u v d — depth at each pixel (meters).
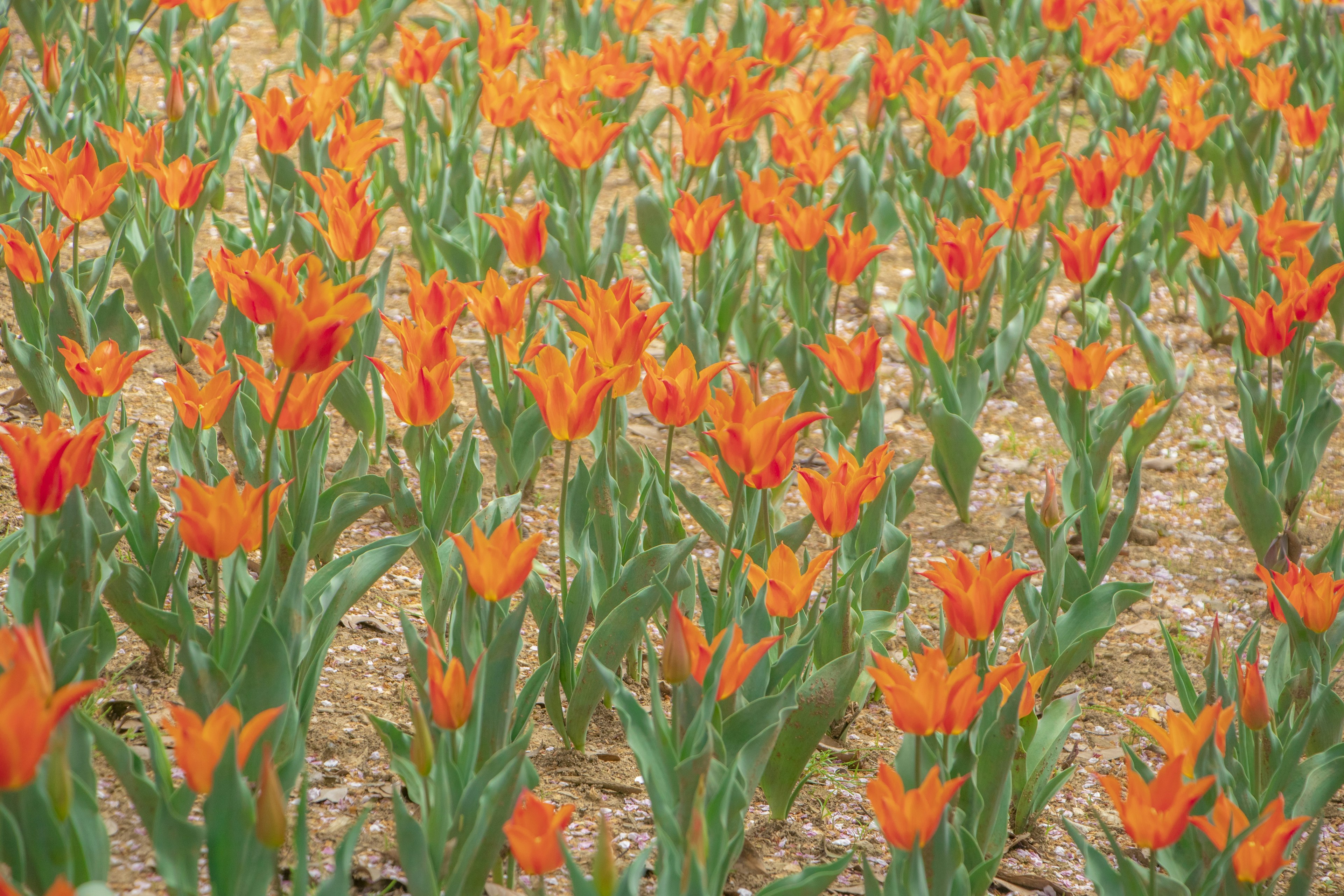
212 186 4.84
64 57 6.50
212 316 4.29
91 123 4.93
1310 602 2.65
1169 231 5.68
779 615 2.52
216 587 2.34
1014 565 3.20
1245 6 7.21
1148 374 5.28
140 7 6.23
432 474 3.22
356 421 3.91
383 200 5.62
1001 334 4.86
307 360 2.02
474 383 3.71
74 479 2.12
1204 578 4.12
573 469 4.39
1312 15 7.31
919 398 4.96
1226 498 4.04
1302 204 6.22
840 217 5.57
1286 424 4.08
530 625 3.43
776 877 2.55
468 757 2.16
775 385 4.97
